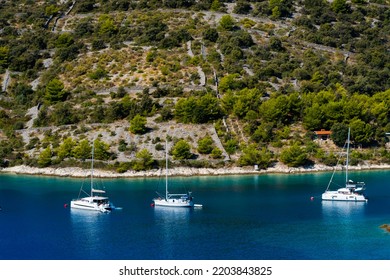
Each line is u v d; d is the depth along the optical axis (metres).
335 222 168.25
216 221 170.75
